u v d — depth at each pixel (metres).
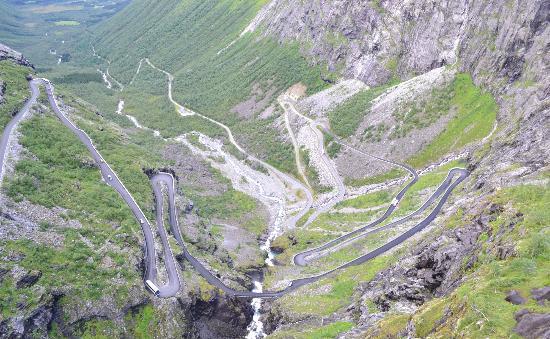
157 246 120.56
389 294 83.56
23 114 153.38
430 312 57.12
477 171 131.25
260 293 125.44
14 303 88.50
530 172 94.81
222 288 120.50
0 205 105.69
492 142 141.50
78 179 134.38
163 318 102.06
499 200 78.44
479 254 67.75
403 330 60.56
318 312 102.25
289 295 116.69
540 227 62.03
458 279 69.12
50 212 112.56
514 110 146.75
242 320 116.69
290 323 102.38
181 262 122.00
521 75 154.38
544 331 42.84
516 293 49.56
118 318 98.44
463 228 81.00
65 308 94.56
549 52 144.75
